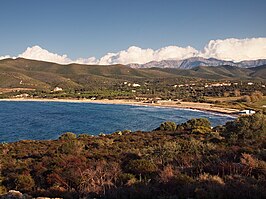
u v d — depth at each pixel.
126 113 139.38
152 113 140.25
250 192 8.91
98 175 12.04
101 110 155.50
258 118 25.97
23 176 13.17
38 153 22.95
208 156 13.93
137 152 17.75
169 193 9.42
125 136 41.38
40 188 12.24
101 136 44.34
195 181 9.99
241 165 11.30
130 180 10.93
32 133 78.12
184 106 175.75
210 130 45.00
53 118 116.00
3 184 13.59
